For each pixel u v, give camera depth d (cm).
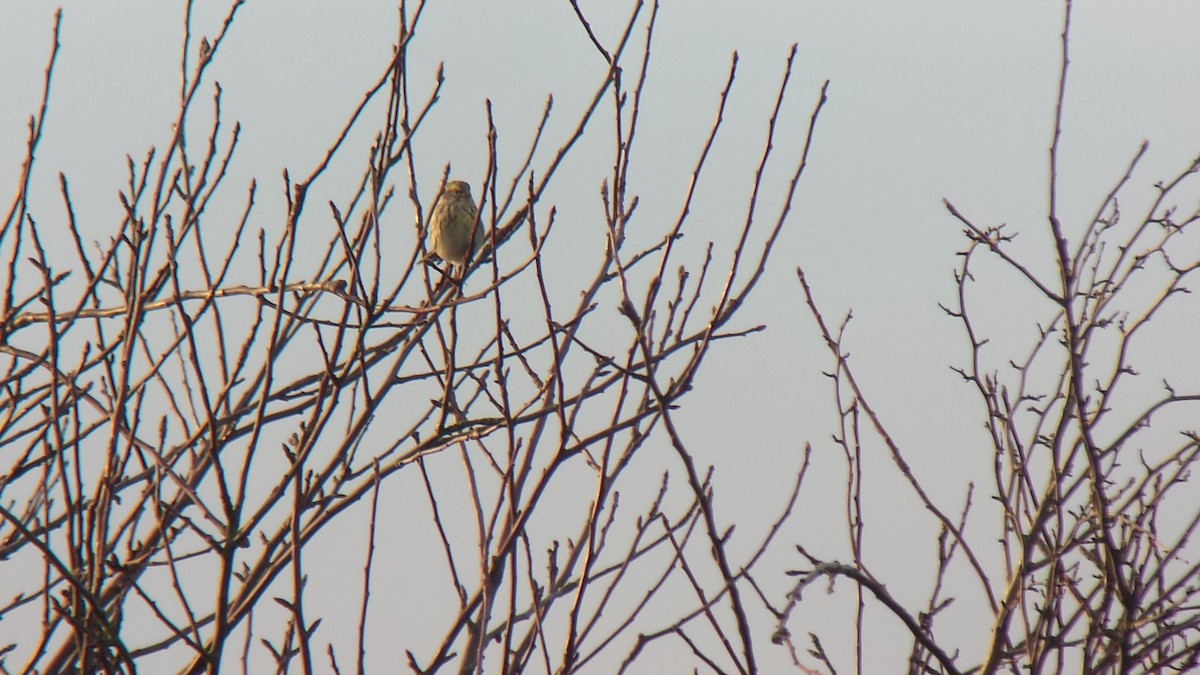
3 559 951
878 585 711
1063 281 967
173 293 845
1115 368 1009
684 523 869
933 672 893
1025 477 1007
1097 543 963
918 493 1002
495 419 920
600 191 798
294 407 1009
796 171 831
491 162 828
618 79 827
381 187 899
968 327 1047
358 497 898
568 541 920
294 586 778
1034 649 920
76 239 972
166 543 820
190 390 986
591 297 959
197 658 804
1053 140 961
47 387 1012
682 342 876
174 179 952
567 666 764
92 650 786
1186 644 953
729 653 745
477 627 872
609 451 798
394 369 967
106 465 843
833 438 980
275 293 1006
